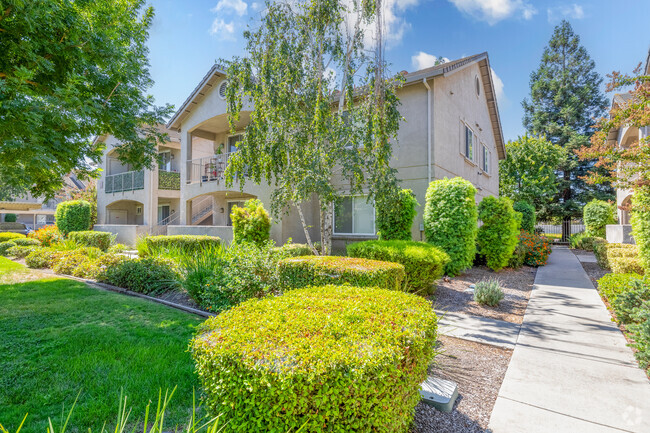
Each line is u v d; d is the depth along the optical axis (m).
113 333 4.64
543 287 8.01
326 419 2.08
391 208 8.72
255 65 8.93
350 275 5.20
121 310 5.74
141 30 8.45
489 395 3.30
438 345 4.37
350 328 2.56
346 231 12.35
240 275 6.13
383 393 2.23
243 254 6.90
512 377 3.62
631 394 3.25
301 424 2.05
